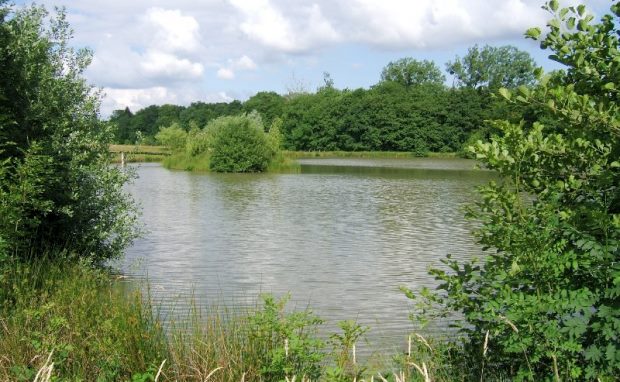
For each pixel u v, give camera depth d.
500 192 4.94
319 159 84.50
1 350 5.82
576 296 4.34
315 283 12.50
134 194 32.19
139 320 6.43
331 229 20.30
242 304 10.54
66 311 6.96
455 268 5.31
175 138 64.75
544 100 4.56
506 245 4.78
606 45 4.67
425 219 22.86
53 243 12.12
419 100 96.62
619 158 4.47
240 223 21.62
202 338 6.08
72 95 12.84
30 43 11.92
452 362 5.39
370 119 98.06
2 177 8.96
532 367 4.77
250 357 5.46
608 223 4.20
